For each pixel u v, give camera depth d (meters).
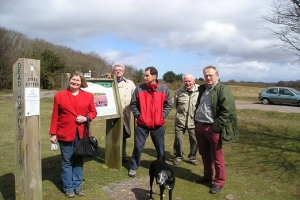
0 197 4.01
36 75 3.41
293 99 20.08
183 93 5.69
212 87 4.29
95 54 49.25
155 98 4.87
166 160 6.12
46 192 4.22
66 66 42.38
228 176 5.18
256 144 7.67
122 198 4.14
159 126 4.91
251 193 4.46
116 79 5.34
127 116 5.64
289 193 4.50
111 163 5.40
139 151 4.95
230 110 4.10
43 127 9.59
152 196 4.23
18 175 3.38
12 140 7.42
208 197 4.26
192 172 5.37
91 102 4.22
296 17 7.43
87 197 4.11
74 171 4.20
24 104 3.27
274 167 5.72
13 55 35.53
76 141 4.06
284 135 9.00
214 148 4.39
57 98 3.94
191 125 5.65
